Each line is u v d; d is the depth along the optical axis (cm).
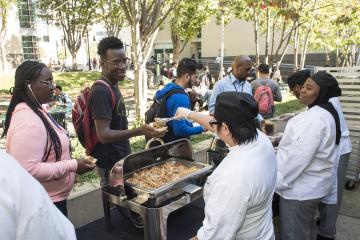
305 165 246
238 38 2862
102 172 270
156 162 291
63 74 2047
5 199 94
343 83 473
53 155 202
